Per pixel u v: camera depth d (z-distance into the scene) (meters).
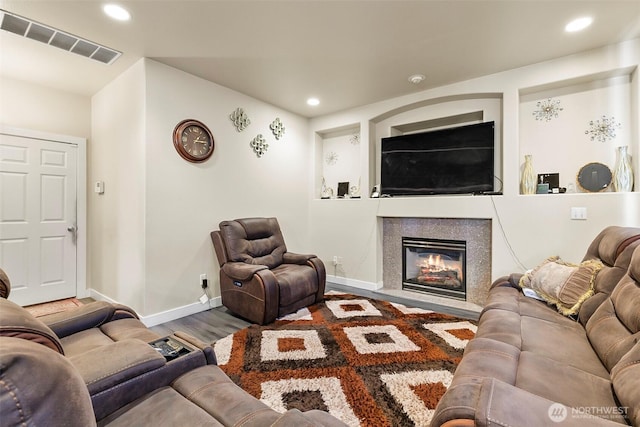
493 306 1.96
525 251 2.96
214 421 0.85
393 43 2.58
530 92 3.10
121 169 3.13
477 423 0.75
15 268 3.26
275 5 2.08
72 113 3.62
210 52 2.72
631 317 1.28
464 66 2.99
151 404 0.94
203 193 3.27
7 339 0.60
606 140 2.78
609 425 0.71
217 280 3.40
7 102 3.20
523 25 2.32
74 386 0.61
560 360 1.31
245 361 2.10
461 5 2.09
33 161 3.36
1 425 0.48
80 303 3.46
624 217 2.54
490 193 3.27
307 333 2.56
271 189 4.07
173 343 1.23
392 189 3.93
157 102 2.88
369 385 1.81
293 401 1.67
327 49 2.68
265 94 3.70
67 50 2.66
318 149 4.74
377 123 4.23
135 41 2.53
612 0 2.02
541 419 0.73
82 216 3.69
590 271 1.90
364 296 3.68
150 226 2.83
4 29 2.34
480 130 3.34
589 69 2.69
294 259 3.52
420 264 3.91
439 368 1.99
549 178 3.00
